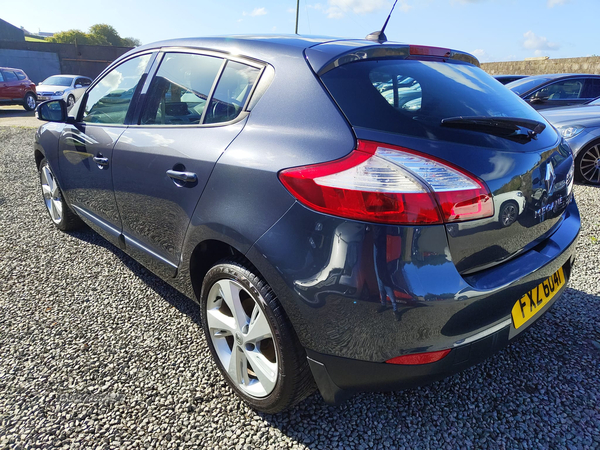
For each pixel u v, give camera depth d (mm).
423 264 1324
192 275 2035
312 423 1779
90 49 28578
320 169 1417
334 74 1614
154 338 2309
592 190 5090
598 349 2221
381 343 1368
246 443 1679
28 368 2057
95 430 1717
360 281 1326
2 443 1642
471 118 1505
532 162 1582
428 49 1949
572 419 1794
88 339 2289
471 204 1361
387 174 1331
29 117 13977
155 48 2477
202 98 2027
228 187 1672
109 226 2764
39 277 2947
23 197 4789
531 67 16016
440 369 1426
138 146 2234
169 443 1668
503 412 1834
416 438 1708
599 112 5477
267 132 1656
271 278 1509
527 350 2221
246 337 1725
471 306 1396
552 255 1706
